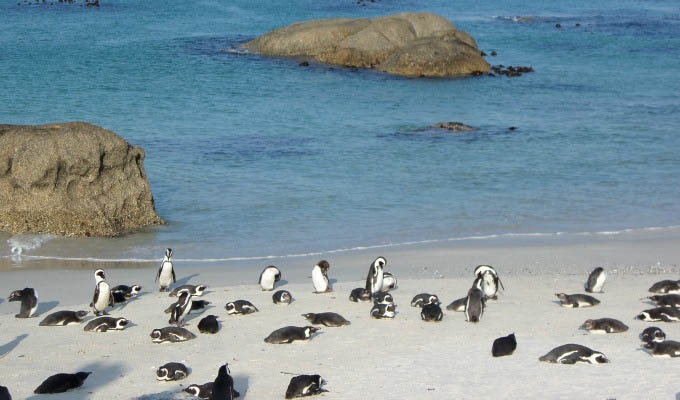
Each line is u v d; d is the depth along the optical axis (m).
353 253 42.53
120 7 161.88
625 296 33.56
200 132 72.88
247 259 41.78
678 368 24.80
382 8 175.75
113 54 111.12
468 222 48.41
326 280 34.69
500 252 42.34
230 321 30.59
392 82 98.94
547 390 23.23
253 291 35.16
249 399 23.14
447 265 40.00
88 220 46.47
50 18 144.12
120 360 26.55
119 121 76.69
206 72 100.75
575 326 29.39
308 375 23.44
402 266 39.91
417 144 69.44
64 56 108.88
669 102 90.38
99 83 93.44
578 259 41.06
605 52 125.12
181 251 43.38
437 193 54.81
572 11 179.25
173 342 28.23
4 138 46.81
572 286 35.50
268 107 84.12
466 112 84.00
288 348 27.45
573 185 57.00
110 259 41.88
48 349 27.73
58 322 30.45
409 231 46.59
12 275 38.72
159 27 137.62
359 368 25.44
